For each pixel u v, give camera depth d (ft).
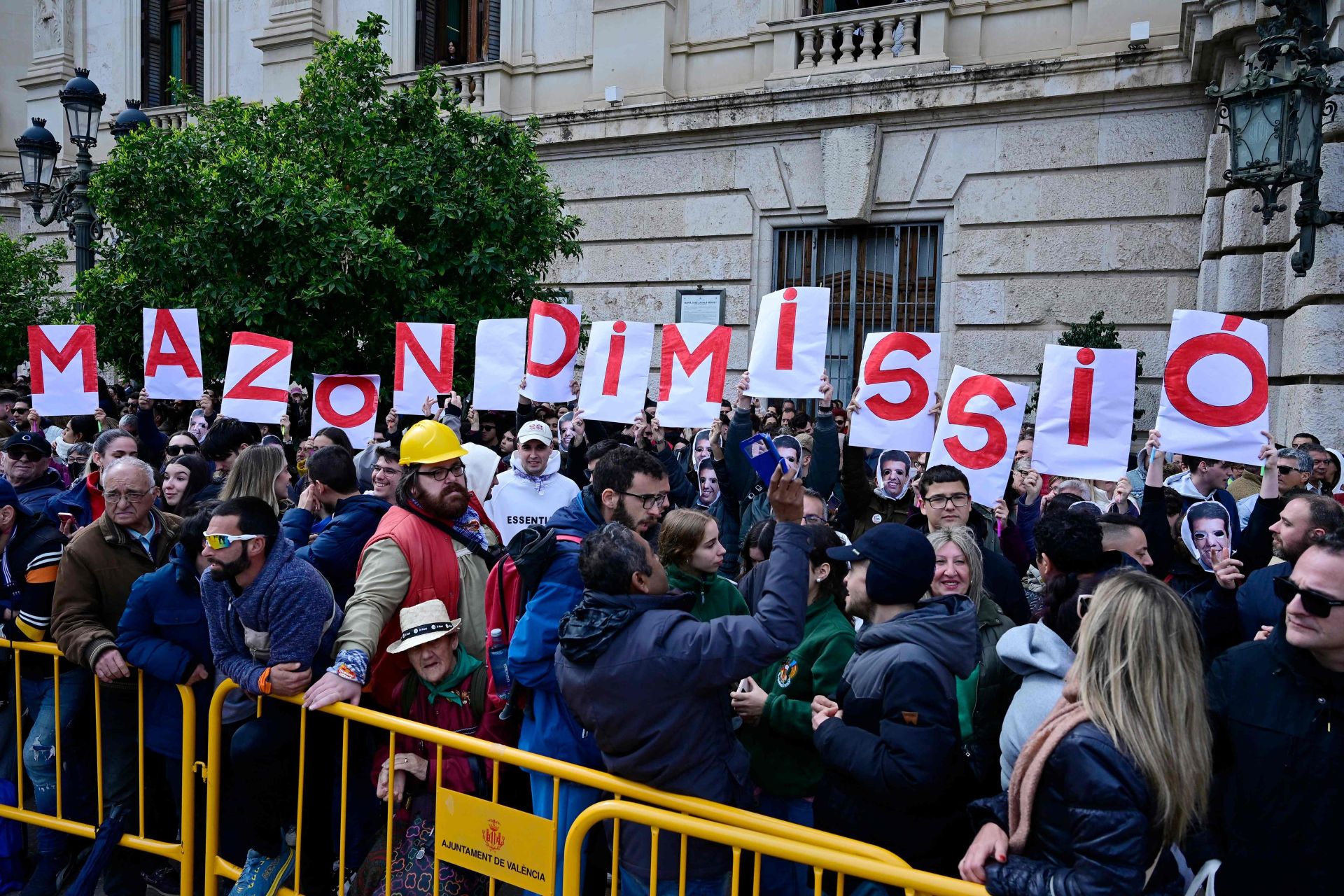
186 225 30.25
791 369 18.63
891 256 39.37
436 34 49.85
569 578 10.37
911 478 18.65
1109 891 6.56
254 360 23.90
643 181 43.06
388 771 10.60
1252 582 11.92
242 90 54.90
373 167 32.04
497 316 32.45
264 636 11.14
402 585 11.51
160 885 12.83
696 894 9.11
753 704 10.32
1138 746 6.82
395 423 24.17
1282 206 21.34
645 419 20.54
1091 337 33.19
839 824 9.08
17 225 62.39
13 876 13.57
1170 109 34.14
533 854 9.55
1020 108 36.32
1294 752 8.10
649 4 42.96
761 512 17.98
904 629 8.94
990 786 9.87
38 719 13.30
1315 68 20.90
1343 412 23.88
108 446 17.43
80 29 61.05
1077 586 10.46
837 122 38.93
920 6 37.96
